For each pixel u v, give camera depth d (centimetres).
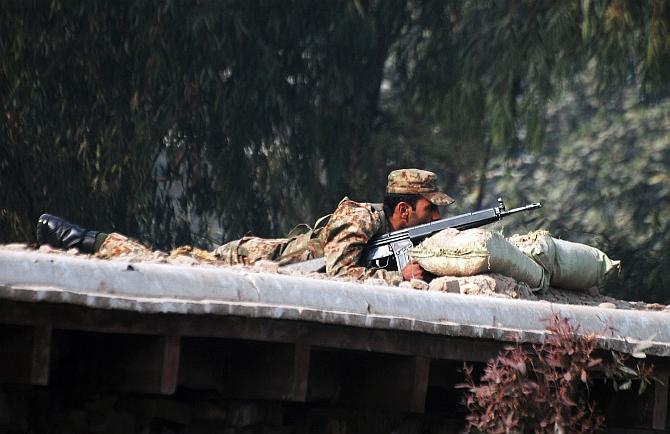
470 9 7250
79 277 1755
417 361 2114
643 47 6412
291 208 7219
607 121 8412
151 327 1833
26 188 6412
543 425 2131
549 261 2766
